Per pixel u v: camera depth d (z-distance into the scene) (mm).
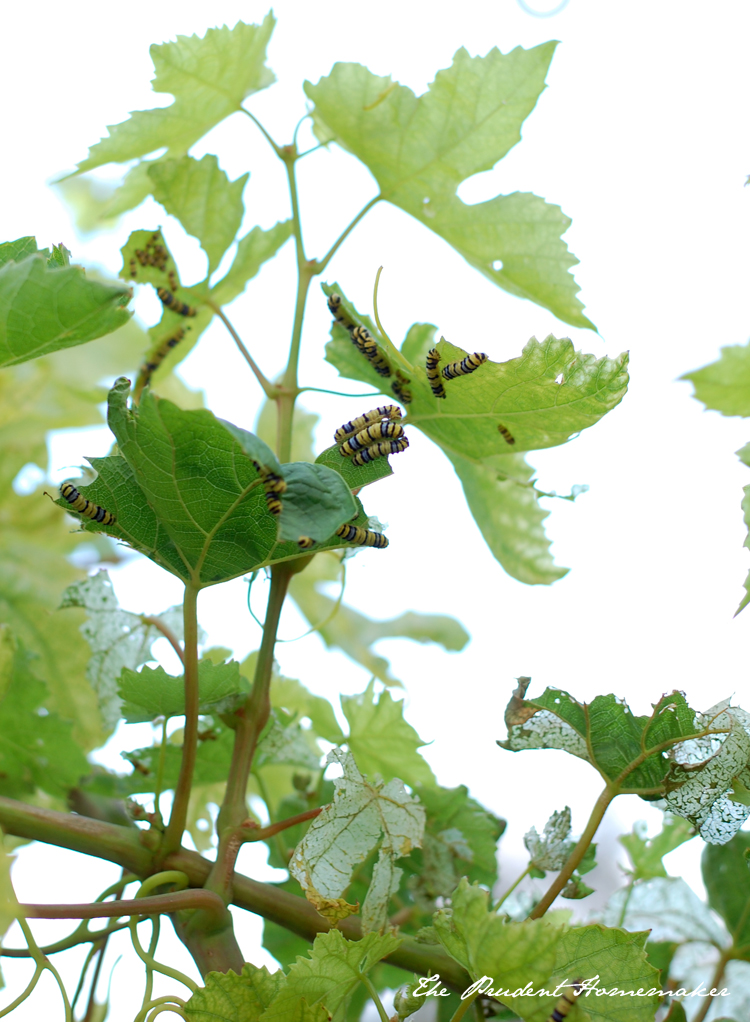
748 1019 484
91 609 500
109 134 505
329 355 491
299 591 654
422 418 481
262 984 417
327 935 414
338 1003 427
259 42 500
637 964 420
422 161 501
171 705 453
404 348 504
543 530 515
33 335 420
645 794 447
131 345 623
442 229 512
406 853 443
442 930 417
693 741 443
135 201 542
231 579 438
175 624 505
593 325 508
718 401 488
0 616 550
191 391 606
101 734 522
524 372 446
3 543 583
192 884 443
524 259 508
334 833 442
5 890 409
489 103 492
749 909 490
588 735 449
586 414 454
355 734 501
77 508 427
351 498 407
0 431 604
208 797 517
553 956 402
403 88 493
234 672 448
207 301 500
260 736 487
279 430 479
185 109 507
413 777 502
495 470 495
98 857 444
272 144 506
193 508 424
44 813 442
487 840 497
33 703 485
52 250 437
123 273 505
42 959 415
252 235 519
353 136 502
